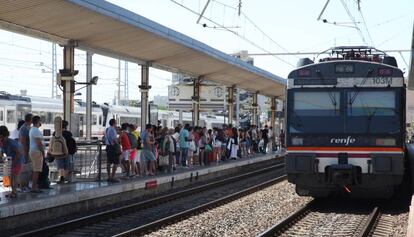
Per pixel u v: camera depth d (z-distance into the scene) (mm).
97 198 14641
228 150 28516
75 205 13750
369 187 14031
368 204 15727
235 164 26297
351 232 11352
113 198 15453
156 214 14039
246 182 22641
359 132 13984
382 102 14023
